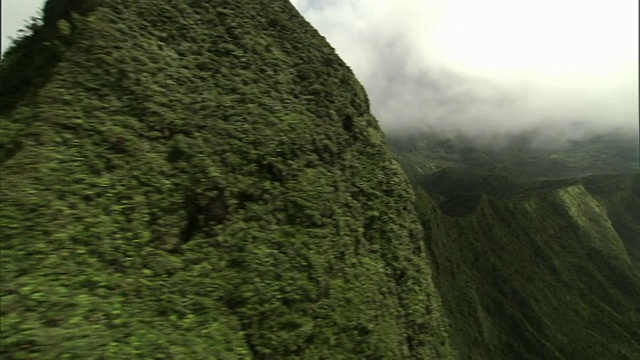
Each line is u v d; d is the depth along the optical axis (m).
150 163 19.09
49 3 26.06
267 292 19.02
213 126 21.91
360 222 25.14
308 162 24.39
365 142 28.69
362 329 21.09
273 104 24.89
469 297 67.12
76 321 13.30
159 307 15.99
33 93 19.45
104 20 21.50
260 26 28.05
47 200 15.67
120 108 19.62
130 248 16.77
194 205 19.55
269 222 21.19
